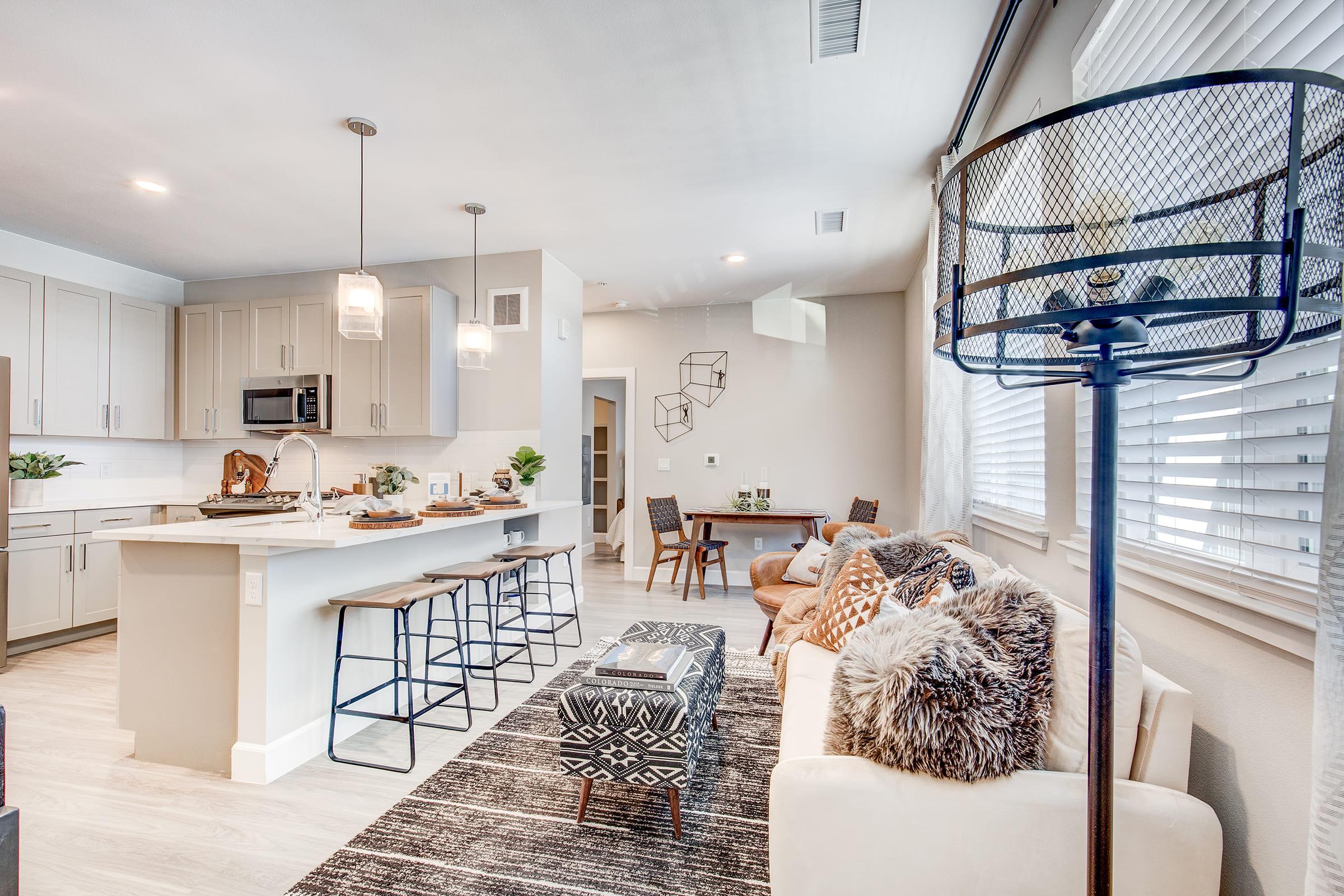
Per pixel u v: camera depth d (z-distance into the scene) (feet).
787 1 6.56
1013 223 2.91
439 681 9.75
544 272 14.49
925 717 3.91
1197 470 4.23
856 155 9.87
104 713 9.32
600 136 9.30
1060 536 6.53
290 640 7.68
